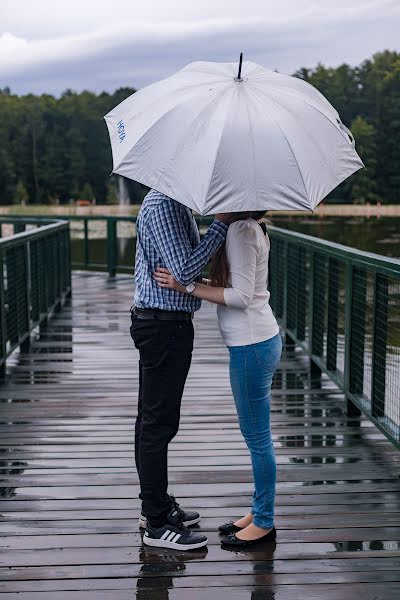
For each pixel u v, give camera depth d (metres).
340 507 3.41
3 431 4.55
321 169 2.51
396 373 4.23
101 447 4.24
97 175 89.06
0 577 2.78
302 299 6.86
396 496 3.55
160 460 2.95
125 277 12.79
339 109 62.38
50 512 3.34
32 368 6.30
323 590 2.71
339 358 5.57
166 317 2.81
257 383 2.88
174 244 2.71
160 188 2.44
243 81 2.62
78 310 9.35
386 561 2.92
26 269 6.94
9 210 82.81
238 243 2.74
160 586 2.73
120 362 6.54
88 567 2.86
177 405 2.93
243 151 2.42
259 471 2.99
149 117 2.57
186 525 3.19
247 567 2.87
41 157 89.00
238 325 2.83
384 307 4.29
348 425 4.72
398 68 63.97
